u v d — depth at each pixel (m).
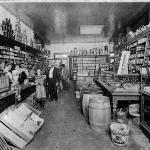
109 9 5.61
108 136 3.18
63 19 6.76
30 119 3.33
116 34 10.05
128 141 2.95
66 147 2.79
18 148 2.75
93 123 3.38
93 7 5.44
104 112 3.27
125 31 9.02
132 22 7.34
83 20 6.96
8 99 3.23
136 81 4.72
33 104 5.00
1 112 2.95
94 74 8.96
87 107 4.12
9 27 5.21
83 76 8.54
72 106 5.62
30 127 3.11
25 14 6.04
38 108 5.37
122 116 3.61
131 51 6.96
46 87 6.94
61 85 9.38
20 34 6.32
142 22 6.63
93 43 12.79
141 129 3.41
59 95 7.80
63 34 9.80
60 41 12.41
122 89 3.58
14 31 5.97
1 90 3.16
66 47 12.93
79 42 12.86
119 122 3.06
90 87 5.31
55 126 3.76
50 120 4.18
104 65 9.76
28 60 7.52
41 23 7.31
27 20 6.82
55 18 6.61
